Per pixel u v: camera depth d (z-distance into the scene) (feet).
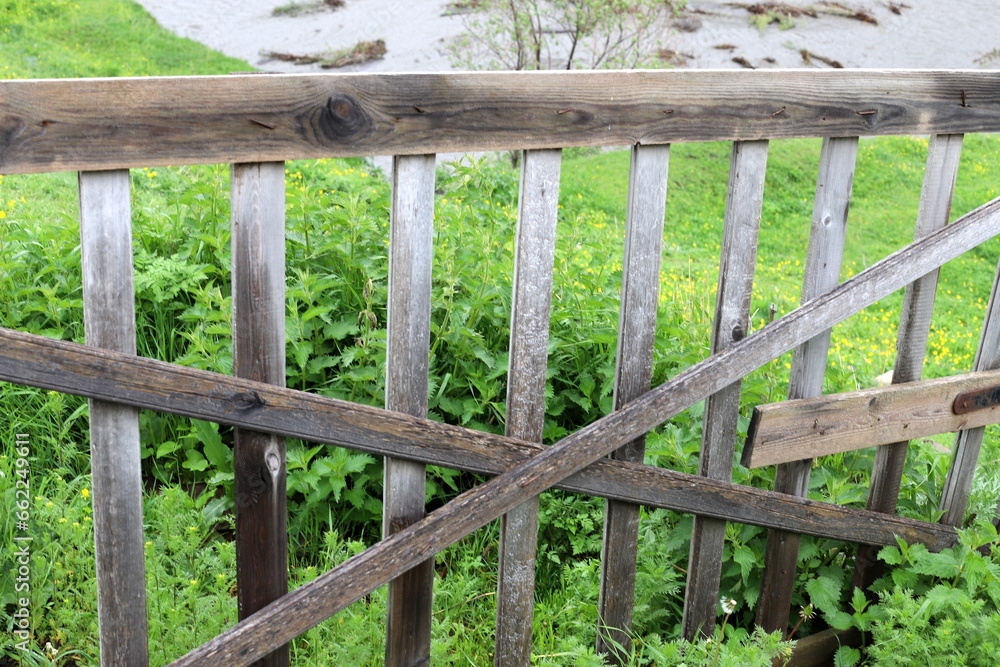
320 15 65.10
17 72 42.09
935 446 13.03
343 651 8.00
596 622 9.15
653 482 8.23
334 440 6.86
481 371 10.81
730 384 8.34
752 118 7.54
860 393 8.98
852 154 8.19
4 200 16.37
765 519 8.85
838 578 9.64
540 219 7.16
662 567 9.18
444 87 6.44
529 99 6.72
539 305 7.38
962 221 8.84
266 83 5.89
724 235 8.02
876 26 66.64
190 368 6.26
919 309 9.18
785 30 65.21
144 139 5.65
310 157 6.19
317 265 11.35
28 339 5.73
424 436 7.18
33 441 10.20
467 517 7.48
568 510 10.49
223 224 12.07
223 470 10.20
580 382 11.30
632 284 7.71
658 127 7.24
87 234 5.74
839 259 8.56
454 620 9.23
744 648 8.36
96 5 59.67
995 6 69.26
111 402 6.10
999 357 9.83
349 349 10.67
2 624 8.16
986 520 9.48
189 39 59.26
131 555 6.54
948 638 8.32
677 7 50.96
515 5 47.98
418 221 6.77
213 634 8.00
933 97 8.16
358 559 7.20
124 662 6.76
